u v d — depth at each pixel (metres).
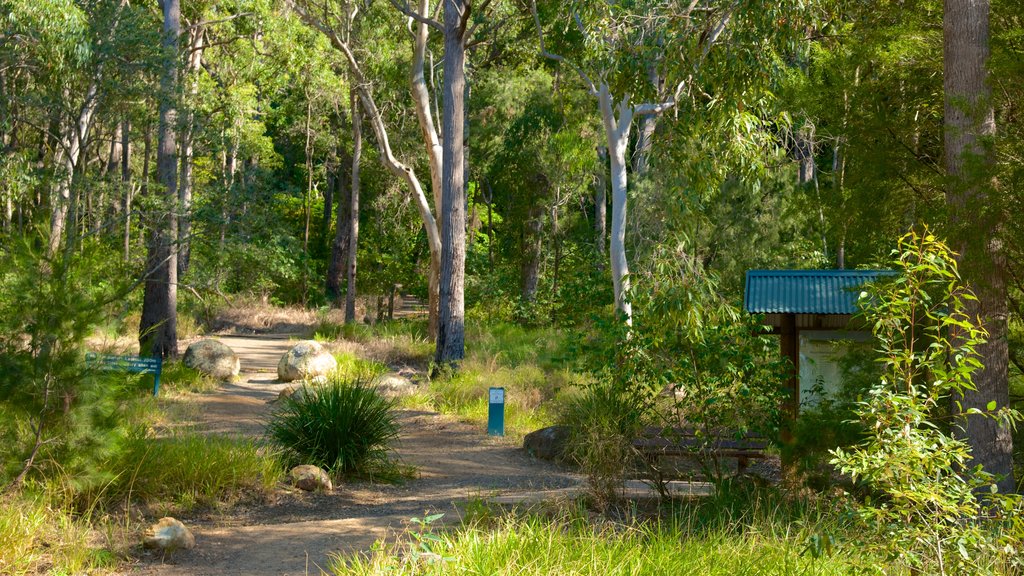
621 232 19.91
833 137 7.65
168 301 19.52
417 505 7.97
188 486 7.75
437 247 24.56
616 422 7.61
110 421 6.91
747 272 10.23
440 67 31.09
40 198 16.48
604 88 19.64
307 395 10.12
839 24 9.29
